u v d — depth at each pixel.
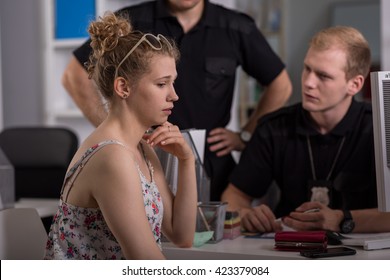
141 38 1.73
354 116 2.54
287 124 2.64
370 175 2.52
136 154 1.79
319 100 2.42
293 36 7.09
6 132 3.83
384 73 1.91
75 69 3.04
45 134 3.78
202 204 2.13
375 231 2.21
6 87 5.13
